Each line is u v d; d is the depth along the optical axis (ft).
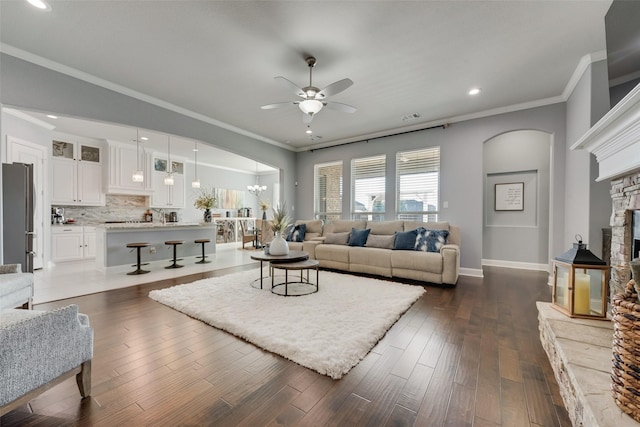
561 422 4.34
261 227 26.12
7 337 3.81
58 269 16.29
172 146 22.25
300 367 5.94
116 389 5.18
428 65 10.03
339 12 7.42
